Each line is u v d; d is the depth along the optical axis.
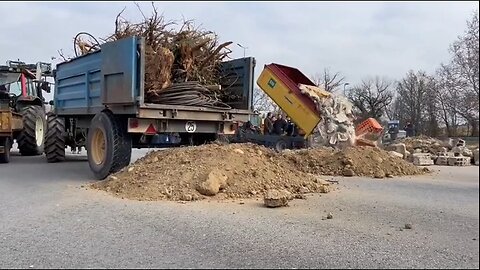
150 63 7.11
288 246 3.79
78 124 9.07
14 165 9.65
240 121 7.98
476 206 5.41
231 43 8.55
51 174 8.07
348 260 3.48
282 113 15.01
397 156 10.26
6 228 4.30
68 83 8.57
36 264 3.36
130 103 6.63
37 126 11.76
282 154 9.34
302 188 6.28
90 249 3.68
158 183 5.89
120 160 7.09
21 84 11.70
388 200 5.82
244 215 4.81
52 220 4.59
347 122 11.74
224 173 6.03
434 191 6.61
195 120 7.40
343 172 8.70
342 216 4.86
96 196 5.75
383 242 3.94
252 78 8.17
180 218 4.65
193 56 7.98
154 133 7.01
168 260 3.42
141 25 7.75
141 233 4.12
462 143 12.08
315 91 12.65
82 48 8.41
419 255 3.60
